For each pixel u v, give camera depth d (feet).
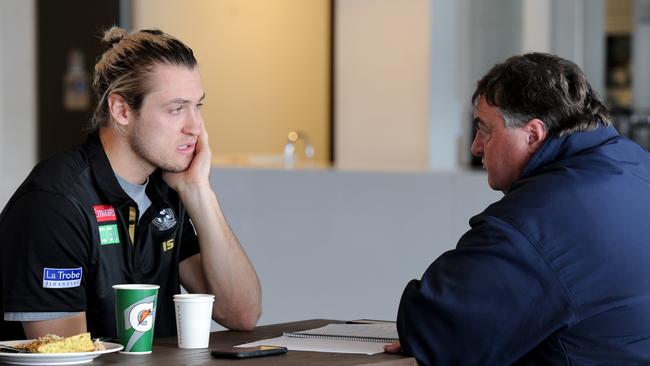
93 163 11.87
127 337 10.25
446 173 23.90
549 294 10.50
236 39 42.91
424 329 10.66
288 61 42.70
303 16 42.24
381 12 33.91
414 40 33.24
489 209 10.98
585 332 10.60
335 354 10.55
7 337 11.54
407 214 24.00
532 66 11.35
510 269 10.52
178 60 12.03
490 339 10.55
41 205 11.37
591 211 10.68
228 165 24.91
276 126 43.06
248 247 24.06
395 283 24.03
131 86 11.87
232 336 12.21
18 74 35.73
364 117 34.45
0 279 11.46
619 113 40.86
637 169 11.26
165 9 40.09
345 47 34.81
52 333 11.25
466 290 10.54
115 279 12.00
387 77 33.88
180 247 13.35
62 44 35.96
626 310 10.67
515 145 11.39
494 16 43.24
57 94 35.96
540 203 10.68
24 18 35.58
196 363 9.71
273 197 24.06
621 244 10.70
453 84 33.83
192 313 10.71
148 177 12.46
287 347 10.94
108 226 11.90
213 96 42.78
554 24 42.75
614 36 42.65
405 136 33.60
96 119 12.20
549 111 11.21
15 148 35.73
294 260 24.09
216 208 12.98
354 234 24.07
